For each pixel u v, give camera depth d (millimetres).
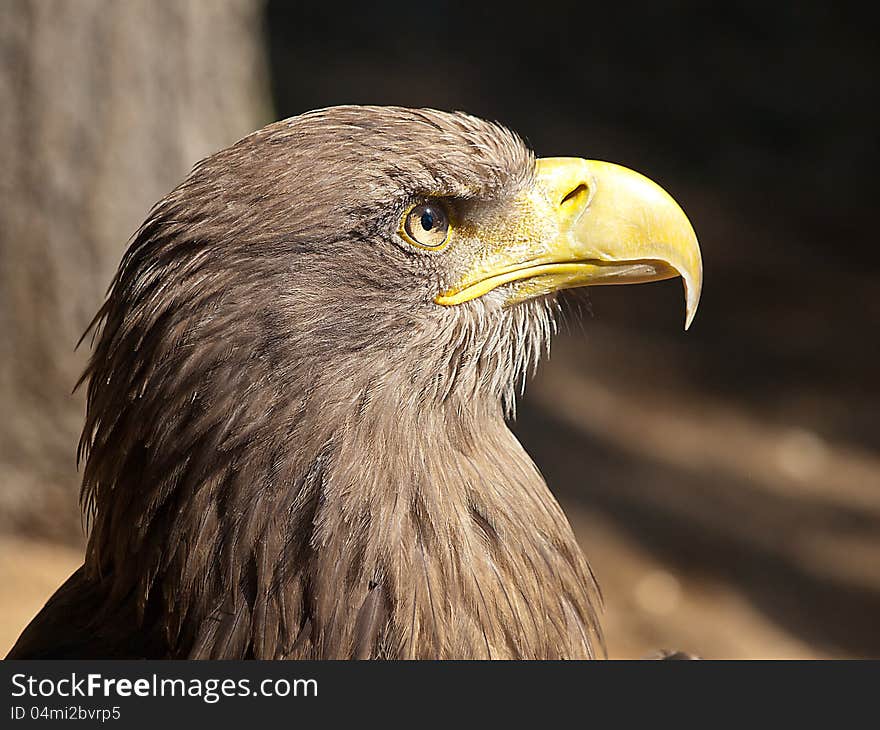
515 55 33750
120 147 11828
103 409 5414
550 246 5855
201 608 5176
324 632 5109
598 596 6121
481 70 33094
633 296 23188
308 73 31938
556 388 19453
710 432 18562
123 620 5578
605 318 22188
